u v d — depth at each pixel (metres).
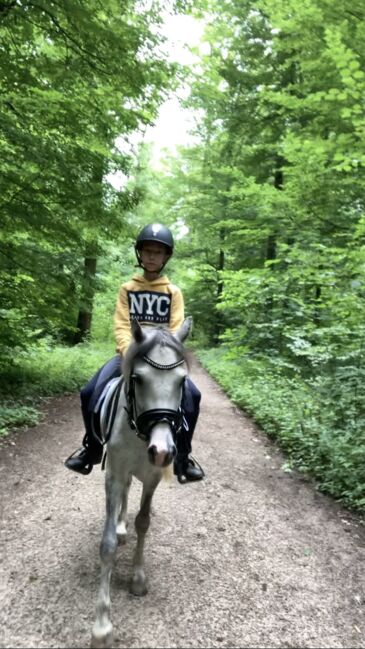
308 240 8.78
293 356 11.67
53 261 9.11
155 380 2.77
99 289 11.23
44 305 9.83
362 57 6.96
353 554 4.26
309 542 4.45
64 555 3.88
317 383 7.96
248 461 6.81
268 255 15.05
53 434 7.42
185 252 27.55
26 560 3.77
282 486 5.86
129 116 8.00
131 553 4.02
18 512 4.61
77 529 4.36
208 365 18.25
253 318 12.79
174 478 5.95
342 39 6.97
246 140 14.30
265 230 10.45
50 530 4.30
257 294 10.62
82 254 10.58
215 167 18.45
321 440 6.28
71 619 3.10
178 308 3.60
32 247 8.99
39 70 7.11
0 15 6.45
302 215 8.83
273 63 12.70
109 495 3.07
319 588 3.70
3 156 7.21
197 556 4.05
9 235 8.50
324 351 7.56
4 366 10.27
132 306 3.56
